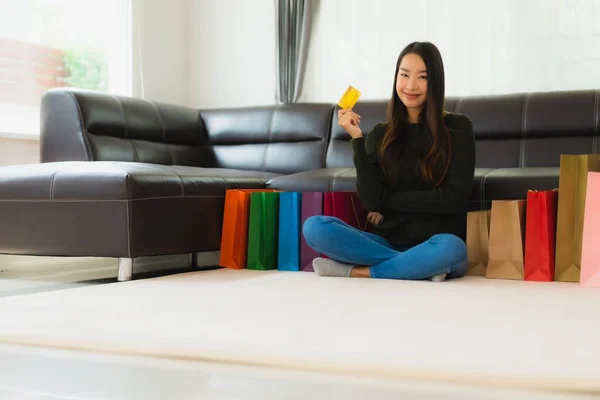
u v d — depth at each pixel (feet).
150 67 14.30
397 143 8.58
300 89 13.82
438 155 8.26
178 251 9.16
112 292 7.13
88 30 13.42
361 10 13.50
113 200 8.49
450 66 12.85
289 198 9.27
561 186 8.00
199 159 13.38
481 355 4.33
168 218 8.98
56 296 6.86
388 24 13.32
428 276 7.95
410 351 4.43
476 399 3.68
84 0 13.33
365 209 9.32
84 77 13.37
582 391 3.67
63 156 10.46
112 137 11.07
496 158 11.08
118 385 4.40
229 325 5.26
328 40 13.79
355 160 8.59
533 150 10.89
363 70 13.56
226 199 9.62
